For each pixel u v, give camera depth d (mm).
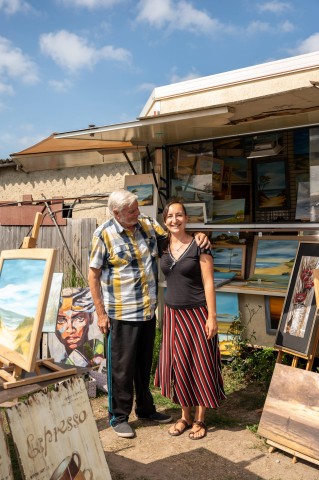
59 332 5051
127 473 3371
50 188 7945
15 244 7684
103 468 2678
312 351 3947
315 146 4918
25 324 2596
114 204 3699
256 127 5098
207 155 5613
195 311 3830
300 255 4453
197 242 3812
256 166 5750
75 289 5223
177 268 3828
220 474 3336
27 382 2600
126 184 5914
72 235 7152
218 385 3871
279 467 3400
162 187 5855
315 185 4926
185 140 5684
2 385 2551
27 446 2328
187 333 3838
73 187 7730
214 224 5598
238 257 5625
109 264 3830
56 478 2410
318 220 4941
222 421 4137
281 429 3564
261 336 5195
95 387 4723
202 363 3807
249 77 5812
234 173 5836
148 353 4012
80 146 7148
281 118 4668
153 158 6191
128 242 3805
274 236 5480
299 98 3854
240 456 3561
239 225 5445
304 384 3561
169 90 6406
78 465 2545
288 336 4180
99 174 7488
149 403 4156
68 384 2617
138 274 3818
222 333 5305
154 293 3938
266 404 3723
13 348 2629
